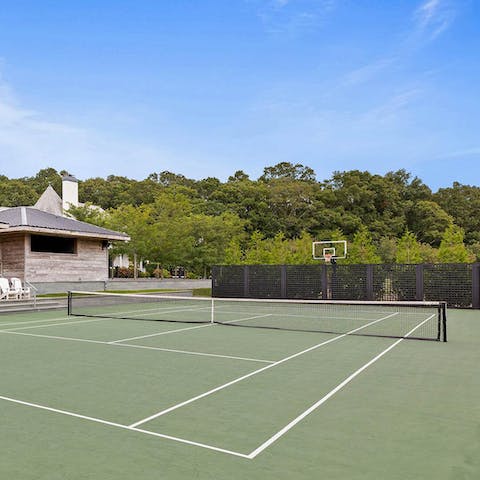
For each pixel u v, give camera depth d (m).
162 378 6.88
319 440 4.31
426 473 3.59
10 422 4.83
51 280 23.27
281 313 18.80
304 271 25.16
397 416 5.05
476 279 21.69
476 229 68.75
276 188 63.88
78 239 24.75
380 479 3.48
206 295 28.44
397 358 8.59
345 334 12.08
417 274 22.91
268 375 7.10
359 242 30.03
